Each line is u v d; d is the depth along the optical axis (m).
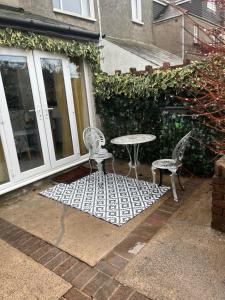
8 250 2.68
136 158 4.30
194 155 4.30
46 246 2.72
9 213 3.54
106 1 7.80
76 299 1.99
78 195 3.97
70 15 6.38
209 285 2.01
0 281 2.23
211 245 2.51
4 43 3.74
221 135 3.89
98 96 5.54
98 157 4.39
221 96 2.62
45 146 4.66
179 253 2.42
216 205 2.65
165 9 10.42
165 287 2.03
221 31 2.41
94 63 5.41
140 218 3.18
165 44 10.08
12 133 4.09
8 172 4.06
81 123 5.55
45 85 4.61
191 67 3.91
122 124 5.39
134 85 4.74
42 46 4.29
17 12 4.84
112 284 2.12
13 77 4.08
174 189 3.57
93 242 2.73
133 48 7.48
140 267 2.28
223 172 2.49
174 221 3.02
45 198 3.96
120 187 4.18
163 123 4.62
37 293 2.08
